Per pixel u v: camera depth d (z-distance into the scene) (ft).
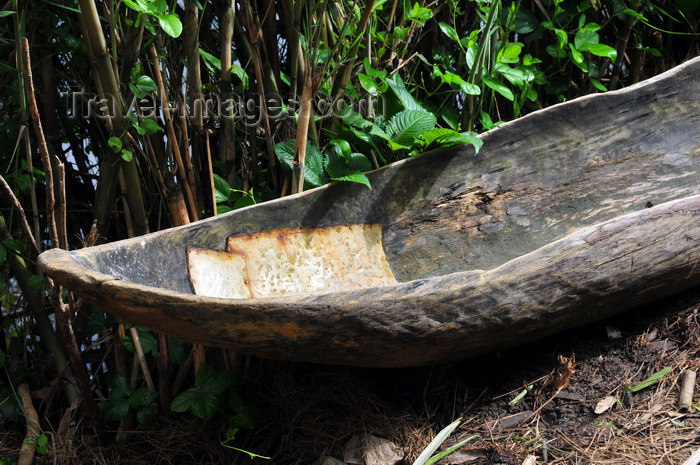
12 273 7.01
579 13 9.16
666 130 8.32
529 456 5.87
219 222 6.51
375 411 6.74
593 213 8.10
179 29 5.98
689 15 9.59
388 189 7.55
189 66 6.57
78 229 7.76
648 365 6.50
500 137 7.89
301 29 7.50
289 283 6.83
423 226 7.75
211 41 7.55
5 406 6.90
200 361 6.81
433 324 5.69
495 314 5.90
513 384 6.64
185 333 5.28
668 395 6.21
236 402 6.76
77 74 7.12
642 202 8.09
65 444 6.66
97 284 4.87
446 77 7.80
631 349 6.67
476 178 7.89
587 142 8.16
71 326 6.42
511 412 6.43
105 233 6.95
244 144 7.64
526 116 7.93
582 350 6.72
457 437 6.33
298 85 7.59
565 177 8.13
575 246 5.98
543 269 5.90
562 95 9.29
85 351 7.09
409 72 8.64
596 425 6.08
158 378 7.52
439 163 7.73
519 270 5.84
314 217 7.14
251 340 5.34
